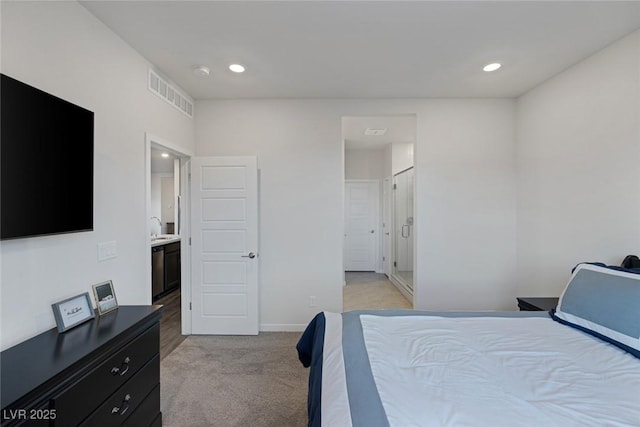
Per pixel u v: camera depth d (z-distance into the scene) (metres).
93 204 1.76
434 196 3.35
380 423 0.89
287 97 3.28
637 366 1.24
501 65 2.57
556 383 1.12
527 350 1.39
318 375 1.29
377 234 6.51
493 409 0.96
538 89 2.97
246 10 1.85
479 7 1.84
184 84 2.92
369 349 1.39
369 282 5.62
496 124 3.32
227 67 2.59
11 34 1.35
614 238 2.19
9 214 1.22
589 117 2.40
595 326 1.55
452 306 3.34
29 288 1.40
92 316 1.60
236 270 3.21
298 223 3.34
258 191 3.32
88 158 1.64
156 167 5.86
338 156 3.33
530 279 3.10
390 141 5.48
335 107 3.33
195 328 3.23
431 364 1.26
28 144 1.30
